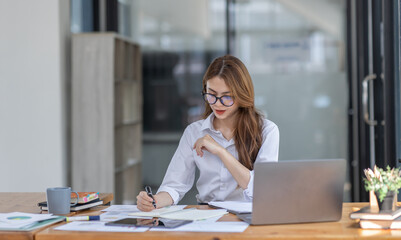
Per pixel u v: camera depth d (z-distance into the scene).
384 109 3.80
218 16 5.45
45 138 4.82
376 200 2.09
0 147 4.87
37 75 4.81
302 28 5.32
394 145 3.75
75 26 5.26
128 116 5.59
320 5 5.28
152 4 5.55
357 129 5.09
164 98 5.58
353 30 5.20
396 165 3.74
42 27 4.80
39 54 4.80
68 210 2.37
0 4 4.83
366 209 2.12
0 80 4.85
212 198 2.78
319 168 2.07
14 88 4.84
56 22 4.78
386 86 3.77
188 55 5.52
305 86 5.33
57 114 4.80
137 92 5.57
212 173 2.75
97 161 4.89
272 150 2.69
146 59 5.59
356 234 1.90
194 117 5.54
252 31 5.39
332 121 5.30
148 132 5.62
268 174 2.02
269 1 5.36
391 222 1.98
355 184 5.22
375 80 4.32
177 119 5.57
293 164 2.04
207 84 2.62
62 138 4.84
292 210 2.07
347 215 2.25
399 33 3.71
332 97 5.30
